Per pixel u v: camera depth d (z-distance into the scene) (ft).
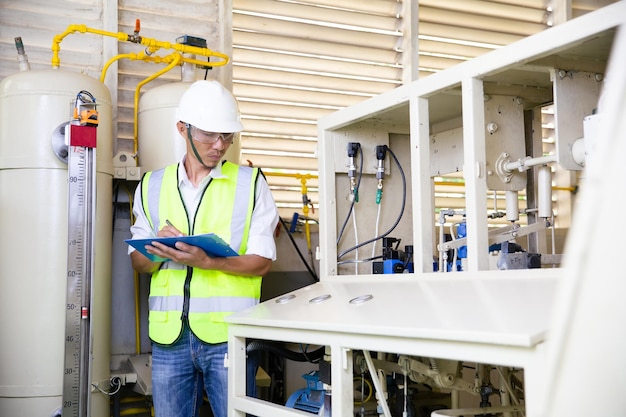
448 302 5.76
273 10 12.23
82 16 10.87
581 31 5.82
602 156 1.54
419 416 9.46
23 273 8.57
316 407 7.81
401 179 9.73
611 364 1.61
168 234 7.64
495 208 8.26
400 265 8.45
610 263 1.56
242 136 12.21
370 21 12.94
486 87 7.77
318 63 12.60
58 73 8.95
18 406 8.48
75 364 7.61
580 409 1.65
